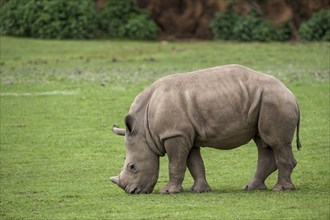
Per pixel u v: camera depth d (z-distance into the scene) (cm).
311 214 2267
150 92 2611
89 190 2830
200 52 6594
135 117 2605
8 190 2852
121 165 3322
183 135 2547
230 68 2603
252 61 6028
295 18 7706
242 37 7475
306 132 3828
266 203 2417
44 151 3584
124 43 7262
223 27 7588
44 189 2862
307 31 7456
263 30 7450
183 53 6562
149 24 7694
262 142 2614
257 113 2544
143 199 2533
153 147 2592
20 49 6788
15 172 3192
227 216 2277
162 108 2556
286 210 2320
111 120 4200
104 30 7706
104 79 5316
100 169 3241
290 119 2542
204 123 2550
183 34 7825
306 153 3428
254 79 2566
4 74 5581
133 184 2617
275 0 7706
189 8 7869
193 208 2388
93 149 3628
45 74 5575
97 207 2492
